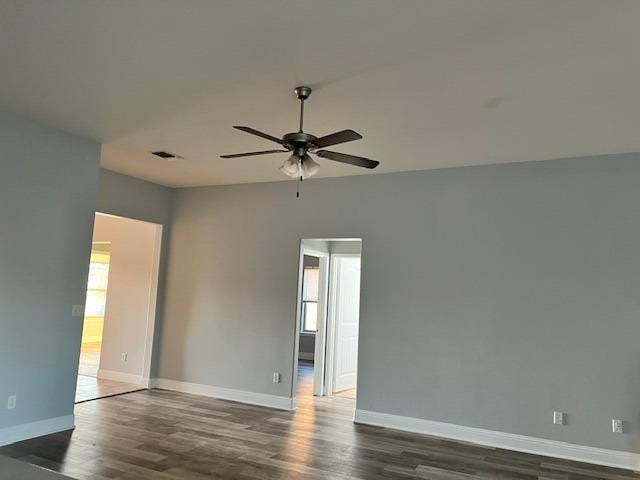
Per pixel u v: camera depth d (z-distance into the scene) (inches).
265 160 201.2
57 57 116.4
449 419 186.2
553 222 179.5
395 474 144.6
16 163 157.6
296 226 230.2
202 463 146.7
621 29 95.1
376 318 204.8
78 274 178.4
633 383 161.3
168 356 253.4
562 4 87.4
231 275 243.6
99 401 218.7
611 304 167.3
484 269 188.4
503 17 92.5
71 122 162.2
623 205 169.6
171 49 110.6
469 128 153.4
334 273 264.4
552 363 173.2
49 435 166.2
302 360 383.6
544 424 171.3
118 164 214.5
